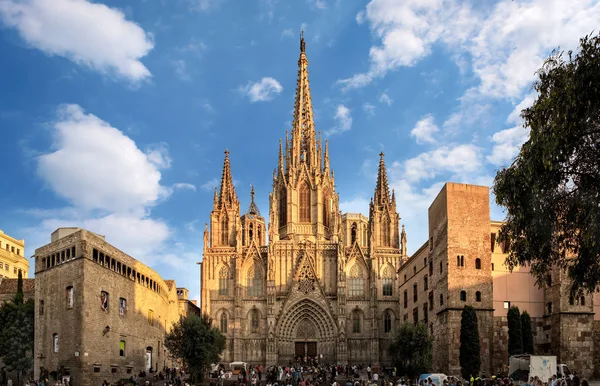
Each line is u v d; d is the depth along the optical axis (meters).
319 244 147.75
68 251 83.56
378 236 154.12
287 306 143.00
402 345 90.88
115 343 89.88
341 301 141.75
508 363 85.06
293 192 156.50
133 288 99.06
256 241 149.00
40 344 85.50
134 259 100.25
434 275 97.44
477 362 82.31
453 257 89.56
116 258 91.94
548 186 44.56
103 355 85.25
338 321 141.00
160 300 117.19
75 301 80.38
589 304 87.88
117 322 91.06
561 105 42.06
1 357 93.44
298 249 147.50
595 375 89.00
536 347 90.50
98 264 84.81
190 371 92.06
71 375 78.88
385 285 146.88
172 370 104.88
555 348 87.88
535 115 44.97
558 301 88.06
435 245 97.25
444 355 89.00
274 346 139.62
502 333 89.88
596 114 41.25
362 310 144.88
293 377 85.38
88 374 79.88
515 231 48.09
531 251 47.56
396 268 147.62
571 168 44.25
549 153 42.28
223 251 148.00
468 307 84.56
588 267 45.56
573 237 47.28
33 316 91.06
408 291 125.88
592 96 40.69
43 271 87.81
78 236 81.62
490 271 89.75
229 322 143.88
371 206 156.12
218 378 91.38
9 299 104.81
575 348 86.62
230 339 142.75
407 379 87.56
